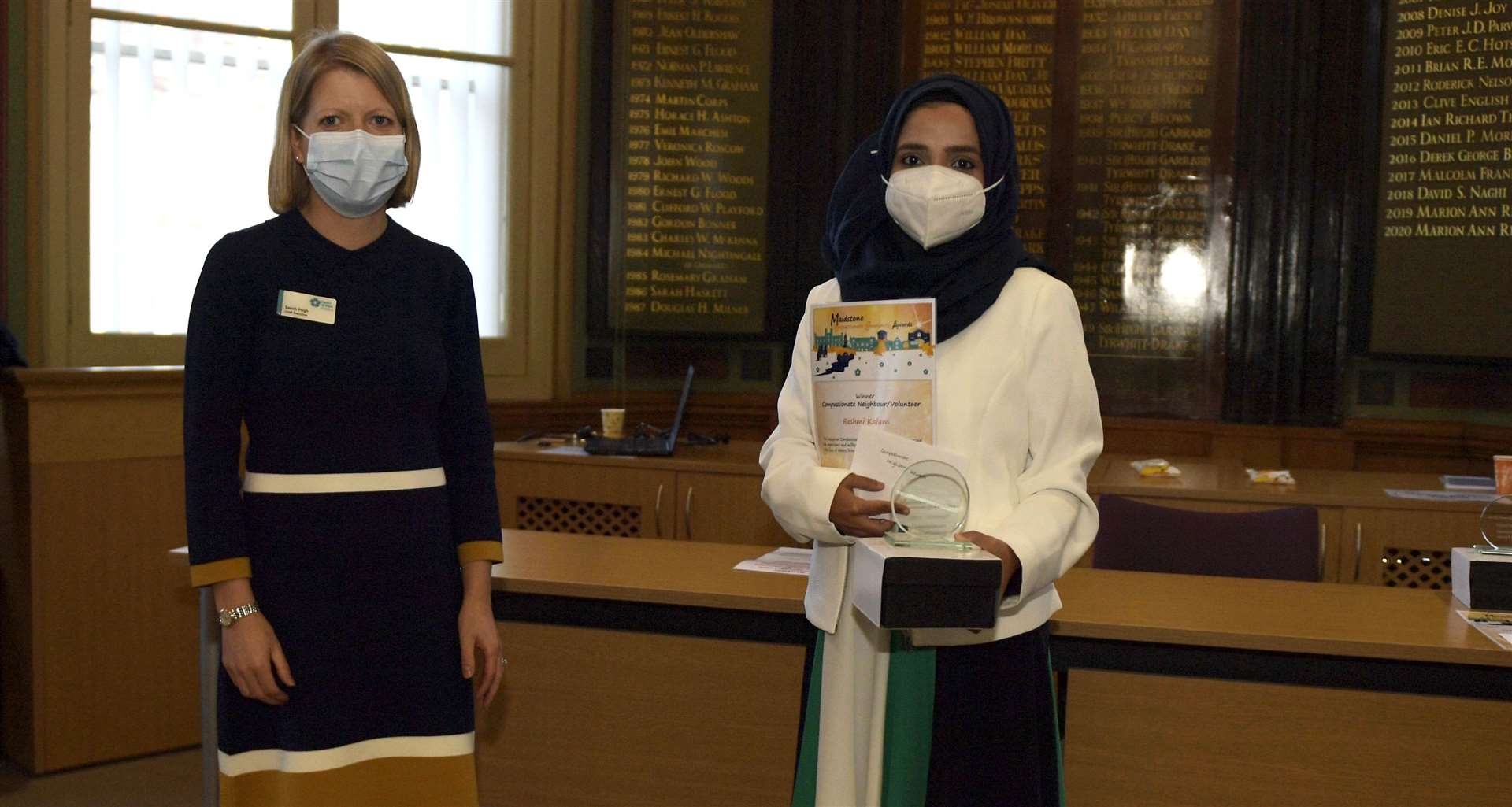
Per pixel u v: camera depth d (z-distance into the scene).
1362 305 4.36
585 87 4.76
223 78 4.20
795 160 4.73
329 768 1.59
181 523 3.38
